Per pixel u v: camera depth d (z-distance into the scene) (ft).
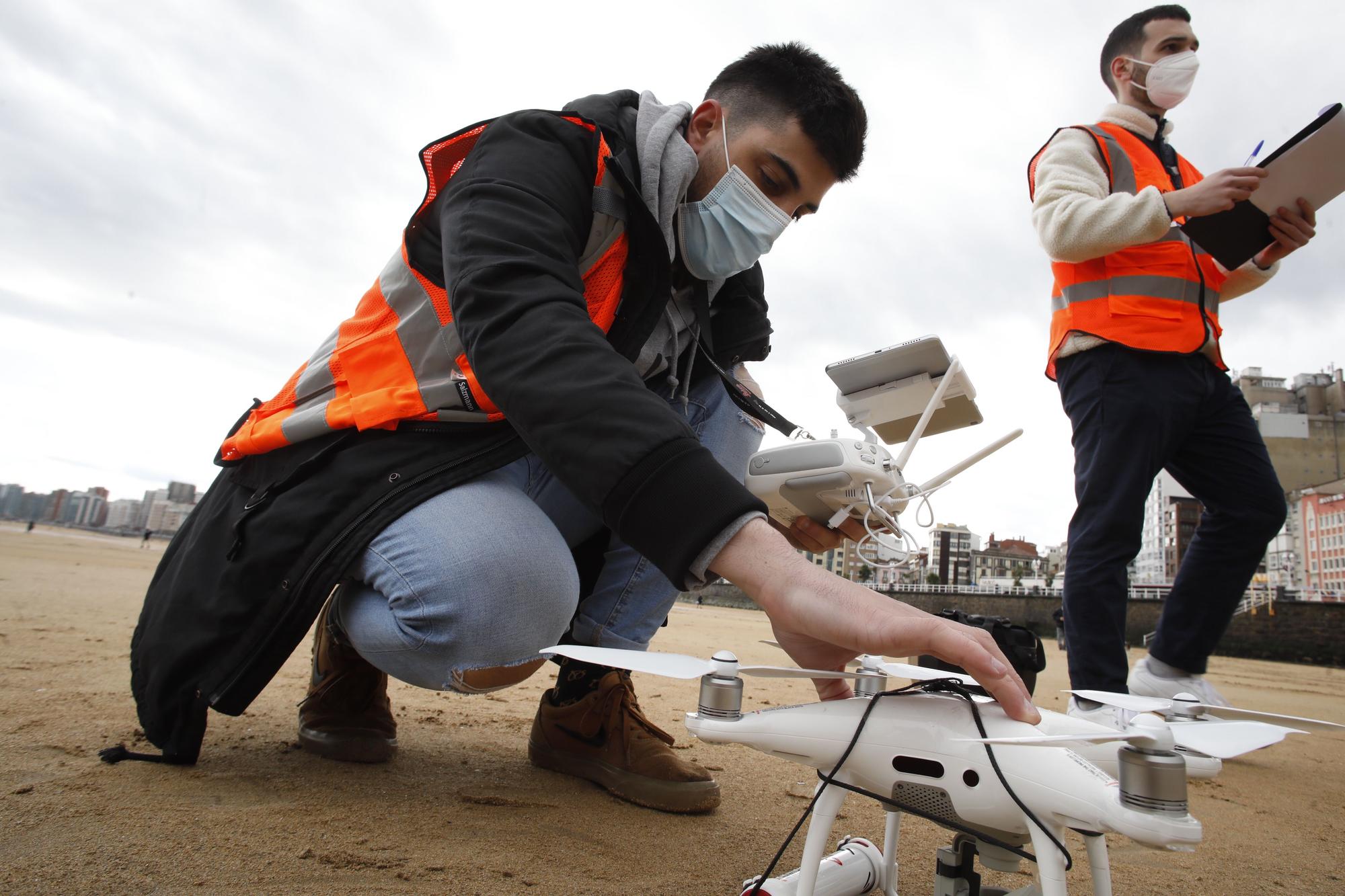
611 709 5.70
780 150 4.93
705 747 7.64
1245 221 7.86
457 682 4.55
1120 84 9.61
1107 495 8.05
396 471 4.52
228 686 4.60
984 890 3.20
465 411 4.57
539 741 6.11
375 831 4.19
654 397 3.09
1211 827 5.97
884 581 122.93
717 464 2.95
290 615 4.47
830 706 3.10
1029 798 2.57
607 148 4.57
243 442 4.93
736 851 4.55
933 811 2.87
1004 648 6.81
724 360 6.45
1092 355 8.34
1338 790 7.88
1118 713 4.36
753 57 5.14
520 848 4.17
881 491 5.17
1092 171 8.62
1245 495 8.43
